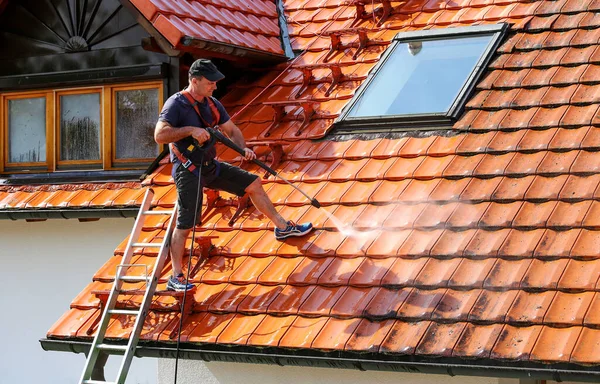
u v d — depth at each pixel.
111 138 13.12
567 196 9.71
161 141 10.05
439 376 9.34
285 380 10.09
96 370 10.16
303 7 14.32
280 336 9.37
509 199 9.95
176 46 11.85
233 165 11.51
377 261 9.87
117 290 10.16
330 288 9.78
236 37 12.75
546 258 9.15
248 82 13.46
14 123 13.74
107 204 12.06
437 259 9.62
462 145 10.86
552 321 8.48
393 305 9.25
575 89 11.02
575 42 11.73
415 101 11.70
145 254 11.08
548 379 8.26
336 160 11.43
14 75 13.59
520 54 11.86
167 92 12.71
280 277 10.09
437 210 10.17
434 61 12.20
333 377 9.83
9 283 13.42
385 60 12.50
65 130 13.42
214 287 10.31
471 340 8.62
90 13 13.12
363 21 13.66
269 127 12.22
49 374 13.16
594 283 8.70
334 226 10.51
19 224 13.40
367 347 8.91
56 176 13.29
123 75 12.90
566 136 10.47
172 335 9.84
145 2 11.89
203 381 10.58
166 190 11.91
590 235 9.23
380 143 11.41
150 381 12.39
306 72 12.75
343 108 12.05
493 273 9.19
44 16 13.42
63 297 13.10
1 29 13.67
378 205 10.56
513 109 11.09
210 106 10.39
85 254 13.02
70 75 13.21
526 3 12.75
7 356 13.38
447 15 13.05
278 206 11.05
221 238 10.91
